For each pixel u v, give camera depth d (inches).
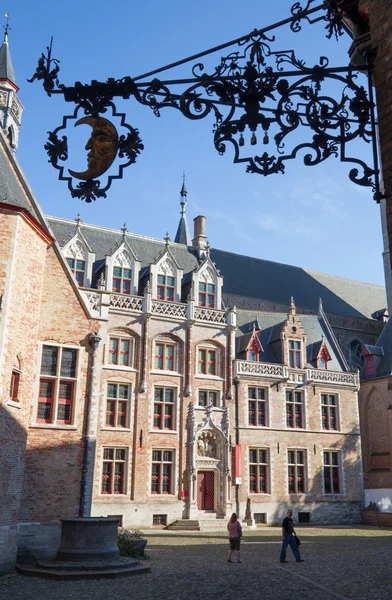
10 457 609.0
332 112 195.5
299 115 194.9
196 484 1380.4
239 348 1588.3
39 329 729.0
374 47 208.8
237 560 740.0
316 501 1528.1
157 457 1347.2
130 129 198.5
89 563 618.5
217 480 1398.9
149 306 1400.1
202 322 1471.5
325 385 1648.6
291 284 2183.8
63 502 690.2
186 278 1569.9
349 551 875.4
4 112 1331.2
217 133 195.8
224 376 1480.1
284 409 1553.9
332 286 2333.9
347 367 1748.3
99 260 1482.5
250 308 1927.9
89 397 743.7
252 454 1475.1
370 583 547.8
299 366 1636.3
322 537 1135.6
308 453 1556.3
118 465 1298.0
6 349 608.7
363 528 1402.6
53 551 664.4
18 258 647.8
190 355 1434.5
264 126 195.3
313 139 194.7
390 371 1722.4
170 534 1185.4
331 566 696.4
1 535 577.6
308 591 503.2
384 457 1667.1
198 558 785.6
